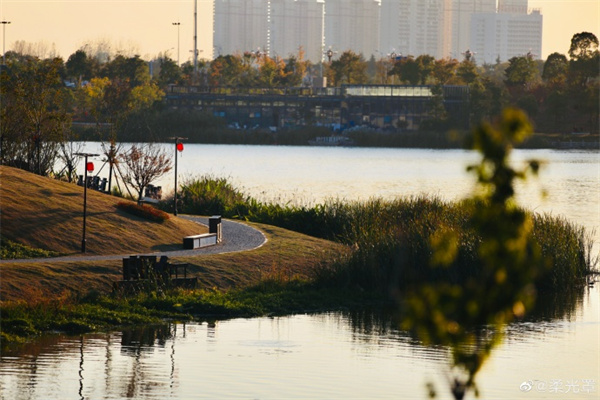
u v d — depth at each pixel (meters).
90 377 32.50
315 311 45.81
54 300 41.03
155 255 49.44
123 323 40.97
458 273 47.66
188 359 35.62
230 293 47.06
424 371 34.91
